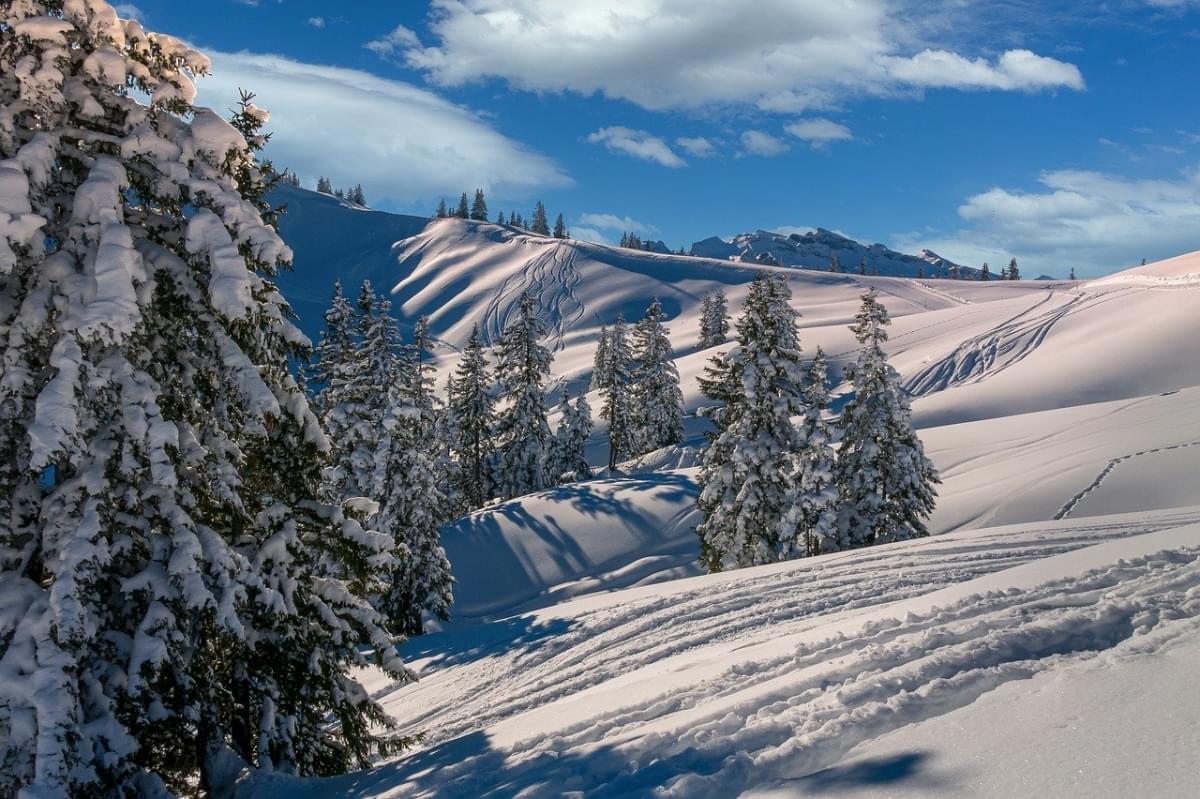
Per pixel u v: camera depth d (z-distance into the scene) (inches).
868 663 225.6
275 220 355.9
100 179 278.1
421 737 380.8
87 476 273.7
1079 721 150.9
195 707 303.7
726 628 480.4
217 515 349.7
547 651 559.8
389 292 7180.1
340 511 362.3
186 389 315.3
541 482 1991.9
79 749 254.5
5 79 278.7
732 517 1115.9
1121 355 2391.7
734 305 5812.0
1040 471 1385.3
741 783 169.8
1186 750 130.3
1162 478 1219.2
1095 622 213.5
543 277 6619.1
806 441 1047.6
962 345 2851.9
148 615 283.9
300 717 356.2
